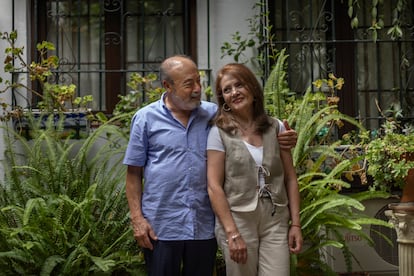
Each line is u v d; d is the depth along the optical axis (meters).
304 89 6.06
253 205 3.44
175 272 3.57
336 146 4.89
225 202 3.43
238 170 3.46
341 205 4.32
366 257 5.36
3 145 5.53
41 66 5.44
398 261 5.29
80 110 5.37
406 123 5.83
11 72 5.54
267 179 3.48
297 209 3.57
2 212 4.32
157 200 3.53
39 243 3.98
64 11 6.07
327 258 5.30
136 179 3.63
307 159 4.67
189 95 3.48
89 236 4.18
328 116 4.55
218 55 5.98
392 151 4.66
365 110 6.12
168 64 3.52
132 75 5.59
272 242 3.46
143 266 4.13
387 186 4.89
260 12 5.97
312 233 4.32
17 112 5.37
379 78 6.07
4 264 4.13
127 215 4.25
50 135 4.71
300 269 4.35
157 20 6.13
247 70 3.56
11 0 5.82
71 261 3.97
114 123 5.50
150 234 3.53
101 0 5.89
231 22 5.99
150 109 3.62
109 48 6.09
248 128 3.56
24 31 5.85
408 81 6.07
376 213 5.39
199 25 6.00
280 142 3.58
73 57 6.07
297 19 6.14
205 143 3.59
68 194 4.38
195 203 3.53
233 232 3.39
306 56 6.07
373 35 5.77
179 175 3.52
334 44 5.97
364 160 4.99
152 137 3.57
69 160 4.65
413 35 5.93
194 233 3.52
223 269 4.29
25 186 4.38
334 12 6.14
